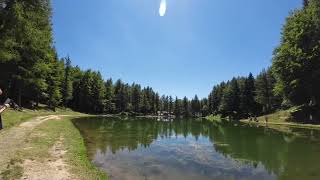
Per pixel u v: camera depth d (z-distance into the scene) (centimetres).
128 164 1811
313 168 1766
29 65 4916
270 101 10500
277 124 5575
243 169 1758
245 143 2862
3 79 4969
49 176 1234
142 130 4222
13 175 1203
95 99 12338
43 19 3906
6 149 1688
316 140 3008
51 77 7831
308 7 5912
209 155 2206
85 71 12088
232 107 12219
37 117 4319
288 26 5953
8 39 3009
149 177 1532
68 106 11569
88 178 1276
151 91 18988
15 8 2794
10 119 3036
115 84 15650
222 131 4269
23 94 6731
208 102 18325
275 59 5994
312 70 5397
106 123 5478
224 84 15825
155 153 2247
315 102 5616
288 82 5734
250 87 11306
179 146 2653
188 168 1767
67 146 1973
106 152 2177
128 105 15912
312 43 5444
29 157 1537
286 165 1855
